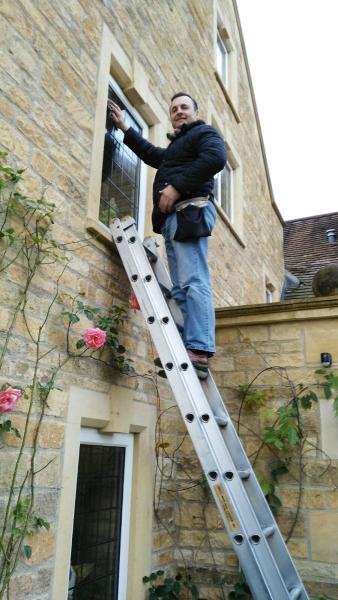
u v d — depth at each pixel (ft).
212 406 8.52
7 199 7.66
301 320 12.55
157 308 8.85
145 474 11.28
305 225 41.65
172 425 12.84
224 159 8.88
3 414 7.07
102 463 10.23
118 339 10.58
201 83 20.12
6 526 6.88
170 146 9.97
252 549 6.86
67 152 9.52
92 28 11.14
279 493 11.65
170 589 10.93
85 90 10.45
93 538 9.72
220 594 11.57
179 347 8.36
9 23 8.32
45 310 8.29
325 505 11.25
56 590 7.75
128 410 10.64
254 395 12.38
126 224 10.08
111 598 10.06
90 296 9.68
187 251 9.23
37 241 8.00
